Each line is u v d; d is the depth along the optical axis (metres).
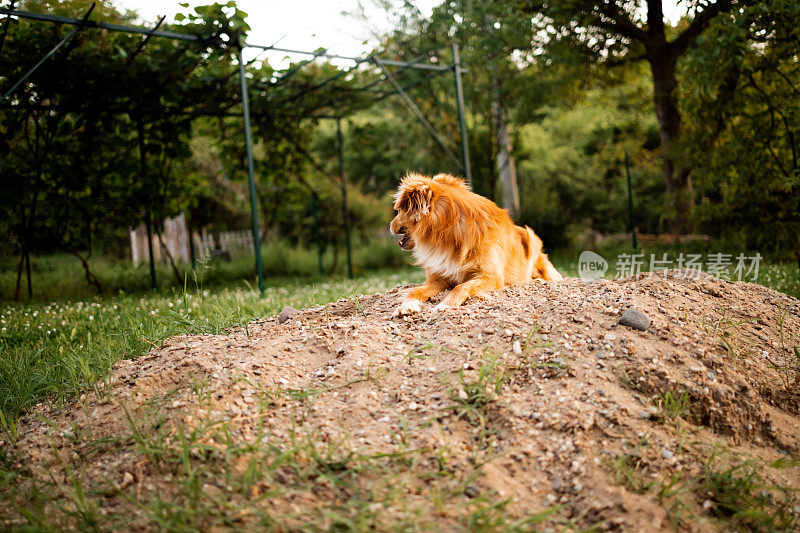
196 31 7.38
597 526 2.19
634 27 12.30
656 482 2.45
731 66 6.94
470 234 4.43
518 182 22.77
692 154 8.49
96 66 8.00
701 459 2.65
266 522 2.11
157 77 8.65
